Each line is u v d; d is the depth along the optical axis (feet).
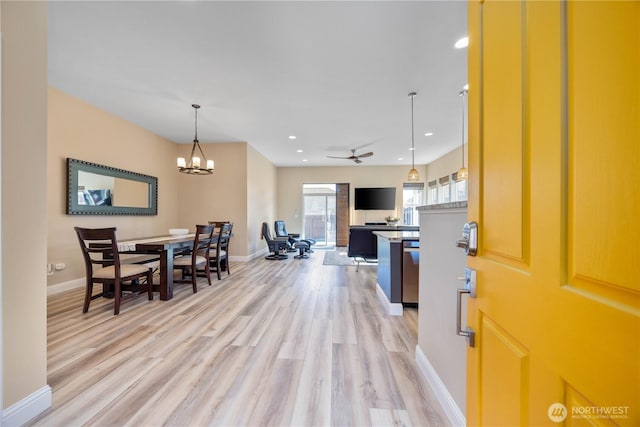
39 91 4.36
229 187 19.20
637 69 1.18
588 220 1.43
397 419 4.37
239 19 6.86
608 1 1.31
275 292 11.63
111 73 9.55
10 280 4.00
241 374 5.57
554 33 1.64
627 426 1.20
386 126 15.24
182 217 19.42
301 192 28.07
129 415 4.41
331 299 10.68
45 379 4.47
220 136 17.51
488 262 2.45
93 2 6.26
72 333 7.45
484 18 2.53
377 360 6.13
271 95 11.24
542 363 1.74
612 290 1.29
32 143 4.27
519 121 1.99
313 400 4.80
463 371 4.04
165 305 9.84
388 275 9.37
